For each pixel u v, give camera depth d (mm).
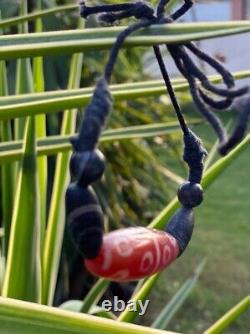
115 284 692
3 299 180
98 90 149
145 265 159
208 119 177
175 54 179
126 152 765
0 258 363
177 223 182
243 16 2945
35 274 330
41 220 381
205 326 971
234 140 164
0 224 682
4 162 333
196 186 188
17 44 195
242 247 1295
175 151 840
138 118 782
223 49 2018
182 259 1209
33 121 318
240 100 164
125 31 161
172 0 357
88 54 708
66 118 407
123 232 161
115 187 739
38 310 179
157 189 822
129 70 719
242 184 1773
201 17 2934
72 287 745
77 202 152
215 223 1451
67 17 638
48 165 664
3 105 263
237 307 338
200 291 1073
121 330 178
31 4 613
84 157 149
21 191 323
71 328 178
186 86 290
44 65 679
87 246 153
